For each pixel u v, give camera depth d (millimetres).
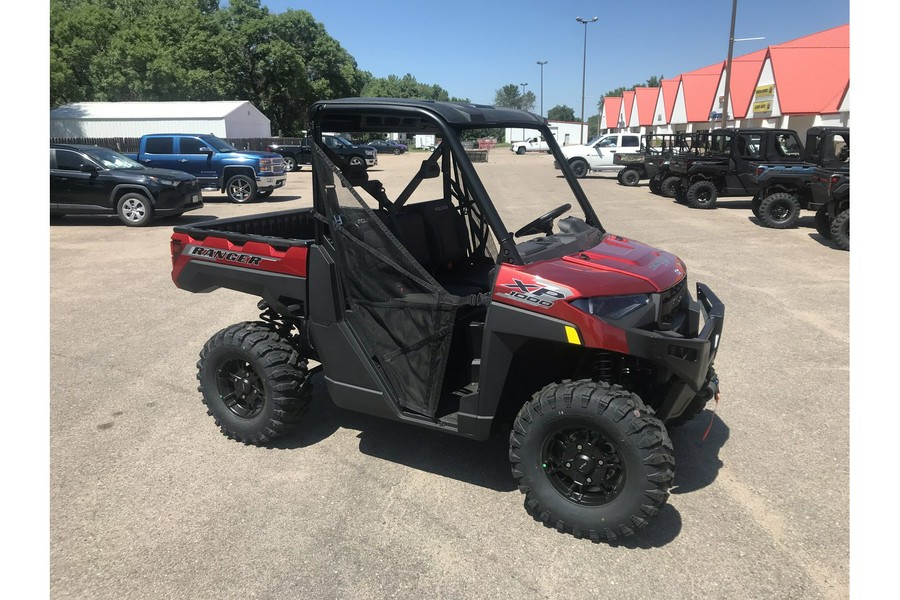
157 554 2717
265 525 2920
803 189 11344
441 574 2580
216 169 16344
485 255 4133
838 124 22328
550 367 3002
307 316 3424
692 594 2449
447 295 2924
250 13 50031
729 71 20703
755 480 3256
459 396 3268
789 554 2674
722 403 4160
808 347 5164
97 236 11273
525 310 2688
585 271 2785
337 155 3355
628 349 2539
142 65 36812
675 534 2824
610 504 2648
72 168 12312
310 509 3047
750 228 11594
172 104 30203
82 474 3355
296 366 3525
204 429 3893
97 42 37375
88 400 4297
